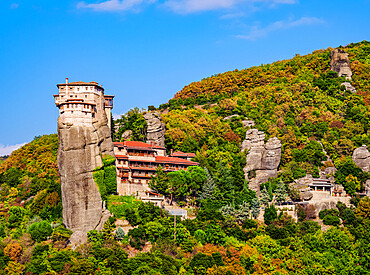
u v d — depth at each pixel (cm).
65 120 15862
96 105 16588
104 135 16388
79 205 15338
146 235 15138
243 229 16775
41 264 13775
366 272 15138
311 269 14962
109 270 13650
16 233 15350
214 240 15512
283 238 16212
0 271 13675
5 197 17812
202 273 14350
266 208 17550
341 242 15850
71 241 14825
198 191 18062
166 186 17100
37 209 16375
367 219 17400
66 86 16575
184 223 15875
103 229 15100
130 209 15700
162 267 13962
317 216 17988
